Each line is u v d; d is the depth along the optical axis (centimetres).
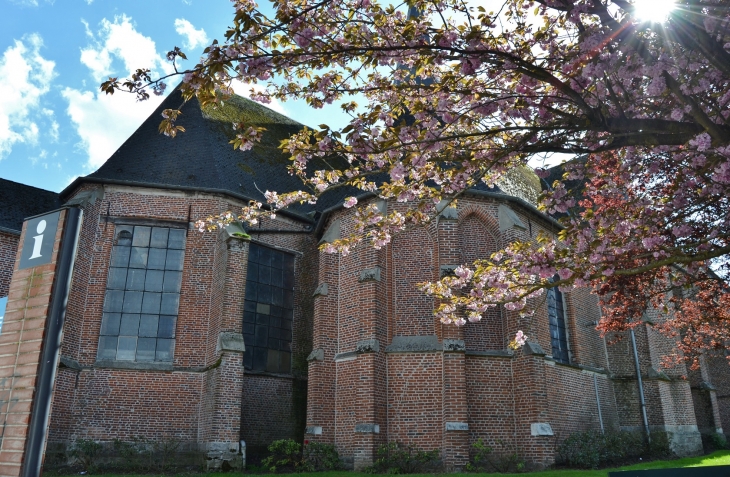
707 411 2469
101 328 1731
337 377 1712
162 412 1673
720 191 801
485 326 1677
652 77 591
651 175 939
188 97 604
